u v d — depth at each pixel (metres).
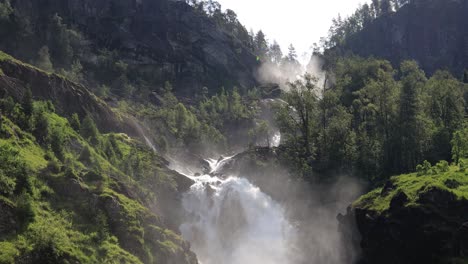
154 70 174.50
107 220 57.53
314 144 95.94
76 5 177.38
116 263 52.12
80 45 165.50
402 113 86.62
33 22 160.00
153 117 121.94
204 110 143.38
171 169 92.00
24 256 44.66
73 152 71.25
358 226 68.06
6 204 48.41
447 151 85.69
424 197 60.19
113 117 98.00
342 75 126.12
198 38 192.88
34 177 56.31
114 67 163.38
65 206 55.78
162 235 62.72
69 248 48.69
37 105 72.81
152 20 186.88
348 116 94.69
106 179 64.81
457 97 103.38
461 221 57.41
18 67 81.06
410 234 59.81
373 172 85.06
